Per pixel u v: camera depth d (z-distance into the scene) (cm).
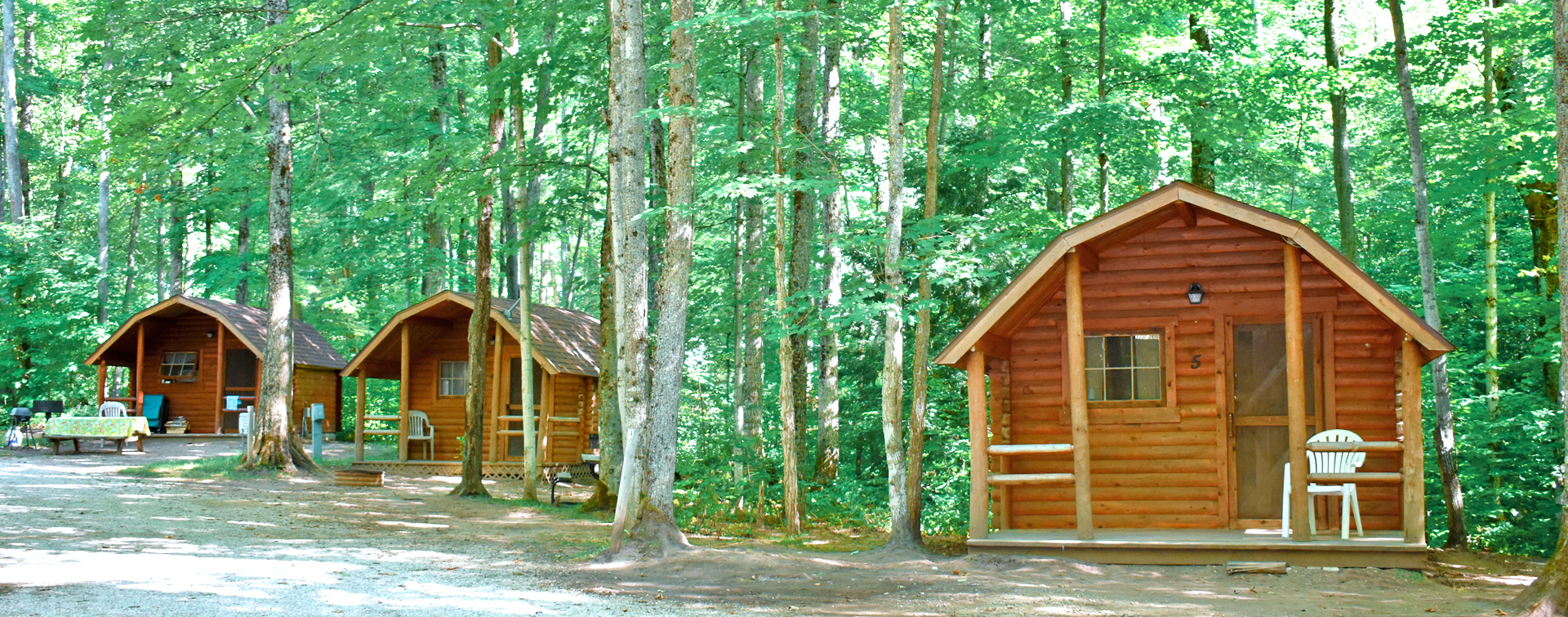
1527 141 1527
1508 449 1706
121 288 4641
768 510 1614
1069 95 2003
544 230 1819
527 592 908
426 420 2328
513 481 2134
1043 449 1152
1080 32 1948
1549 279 1767
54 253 3150
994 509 1315
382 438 3064
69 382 3219
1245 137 1858
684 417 2022
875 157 2359
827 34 1644
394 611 795
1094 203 2544
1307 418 1200
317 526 1339
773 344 2998
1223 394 1223
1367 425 1185
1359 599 916
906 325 2294
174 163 2827
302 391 3052
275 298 2033
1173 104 1803
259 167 2911
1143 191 2470
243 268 3434
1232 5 1933
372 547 1178
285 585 892
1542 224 1784
